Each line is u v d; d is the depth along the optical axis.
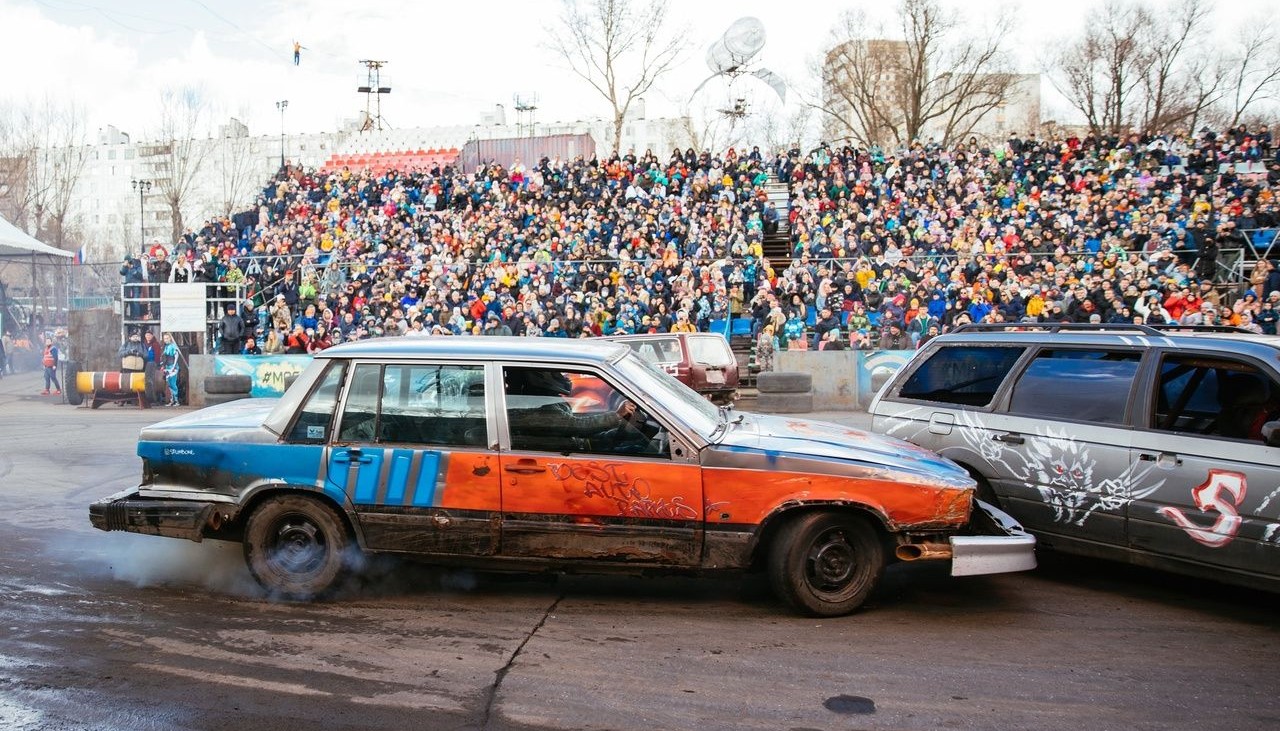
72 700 3.71
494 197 24.39
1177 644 4.50
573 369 4.89
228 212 50.34
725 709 3.67
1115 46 38.28
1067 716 3.63
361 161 45.22
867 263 18.75
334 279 20.12
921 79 38.22
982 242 19.80
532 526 4.79
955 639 4.54
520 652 4.29
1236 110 39.50
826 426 5.56
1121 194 21.16
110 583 5.34
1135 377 5.33
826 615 4.81
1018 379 5.89
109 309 19.56
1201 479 4.83
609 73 37.03
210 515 4.99
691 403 5.23
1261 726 3.55
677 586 5.39
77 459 10.52
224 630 4.56
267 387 18.11
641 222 21.61
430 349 5.04
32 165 39.91
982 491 5.92
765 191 24.14
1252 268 18.31
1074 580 5.64
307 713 3.60
